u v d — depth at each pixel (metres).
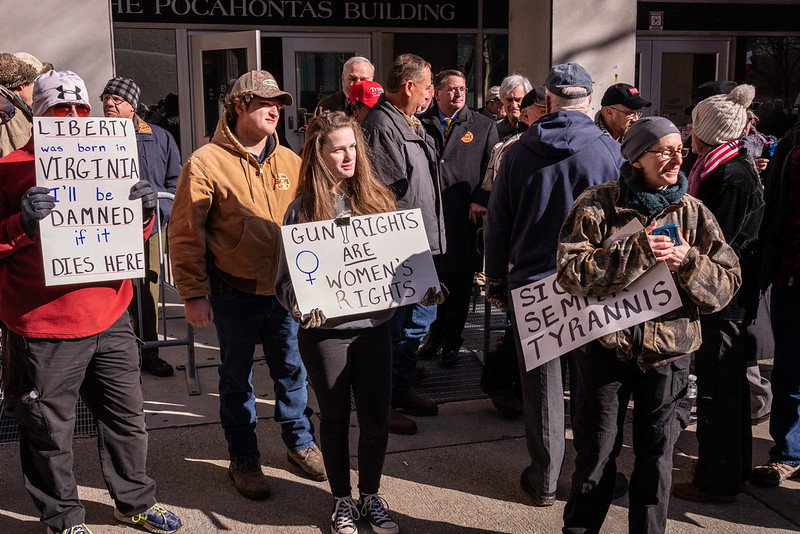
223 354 3.53
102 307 2.98
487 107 6.54
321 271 2.99
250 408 3.55
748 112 4.29
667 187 2.64
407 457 3.96
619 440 2.86
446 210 4.97
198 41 8.94
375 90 4.28
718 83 3.99
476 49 9.75
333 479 3.23
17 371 2.96
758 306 3.56
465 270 5.02
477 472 3.81
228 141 3.39
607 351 2.74
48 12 5.82
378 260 3.07
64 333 2.90
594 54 7.43
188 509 3.41
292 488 3.62
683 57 10.34
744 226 3.23
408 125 4.13
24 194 2.74
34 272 2.89
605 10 7.39
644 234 2.57
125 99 4.85
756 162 4.85
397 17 9.46
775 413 3.73
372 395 3.16
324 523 3.34
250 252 3.37
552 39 7.30
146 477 3.23
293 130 9.40
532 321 2.89
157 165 5.12
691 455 4.00
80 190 2.85
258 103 3.33
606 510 2.92
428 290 3.13
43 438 2.96
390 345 3.22
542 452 3.42
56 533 3.06
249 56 8.55
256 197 3.40
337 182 3.07
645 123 2.57
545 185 3.14
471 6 9.65
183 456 3.89
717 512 3.45
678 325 2.70
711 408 3.41
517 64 7.87
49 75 2.91
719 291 2.64
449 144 4.96
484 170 5.02
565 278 2.66
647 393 2.76
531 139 3.20
